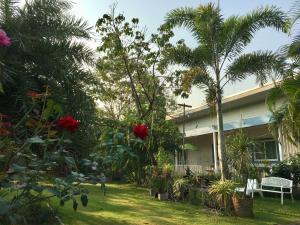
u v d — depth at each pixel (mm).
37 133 4289
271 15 12430
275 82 12141
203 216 9781
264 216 10109
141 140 5426
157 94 18828
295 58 11008
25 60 7645
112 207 10789
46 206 8086
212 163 23000
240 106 19812
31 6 7875
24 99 6551
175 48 13383
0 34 3893
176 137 18297
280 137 14453
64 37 7930
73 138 6629
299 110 10648
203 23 12758
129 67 18078
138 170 17312
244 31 12562
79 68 8148
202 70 12875
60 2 8180
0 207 3477
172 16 13273
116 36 17516
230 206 10164
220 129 12398
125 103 24484
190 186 12273
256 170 11031
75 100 7770
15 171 3781
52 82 7559
